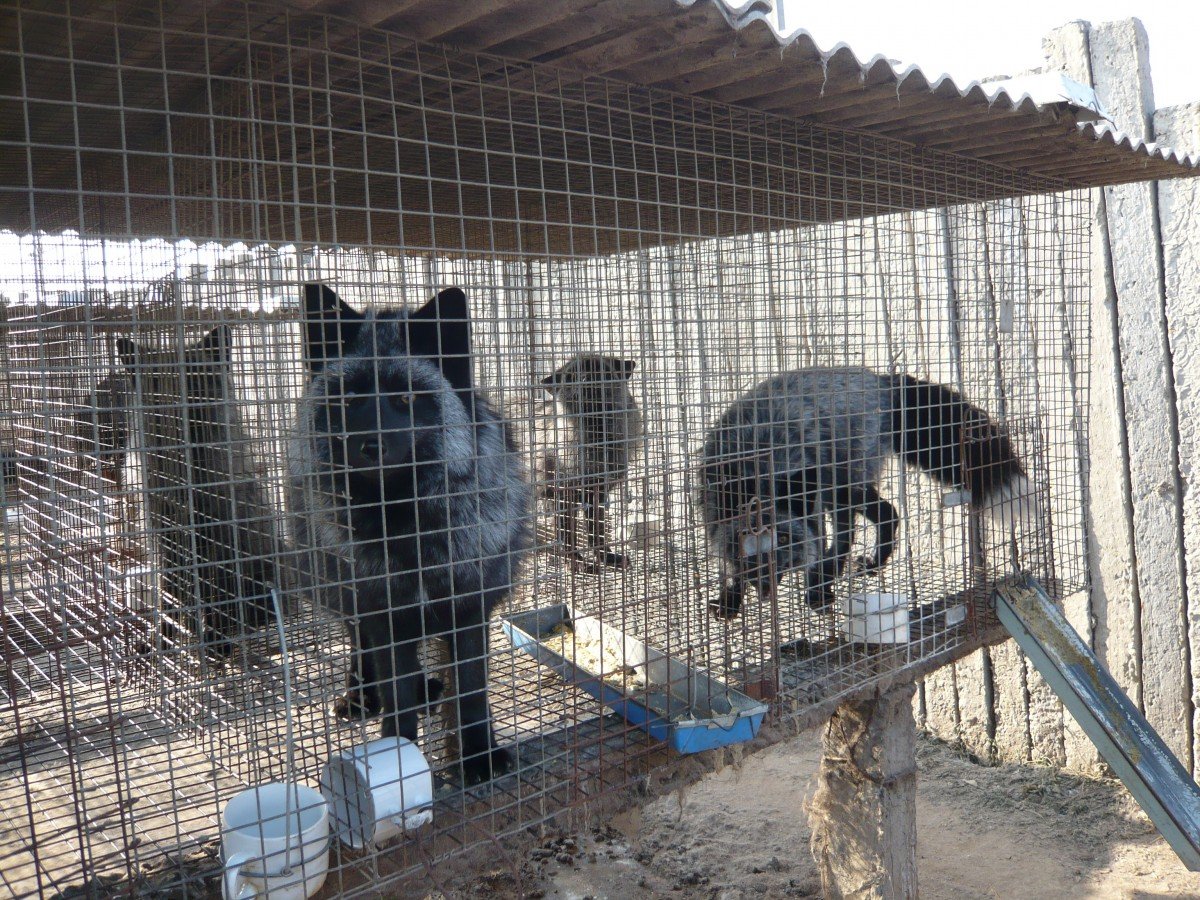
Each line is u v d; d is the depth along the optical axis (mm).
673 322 1364
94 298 1189
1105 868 1741
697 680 1156
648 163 1358
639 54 921
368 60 847
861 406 1644
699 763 1095
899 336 1787
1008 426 1643
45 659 1119
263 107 991
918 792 2078
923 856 1816
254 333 1085
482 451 1093
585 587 1461
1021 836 1866
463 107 1077
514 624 1404
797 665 1333
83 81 929
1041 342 1767
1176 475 1872
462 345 1071
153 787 1035
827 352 1453
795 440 1628
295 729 1134
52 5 747
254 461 1127
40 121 1067
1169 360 1861
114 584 1122
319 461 1008
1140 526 1926
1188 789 1309
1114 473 1953
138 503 1173
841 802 1480
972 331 1816
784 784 2148
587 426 1318
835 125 1239
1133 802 1926
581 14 837
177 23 800
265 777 1028
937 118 1216
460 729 1001
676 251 1401
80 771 864
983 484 1578
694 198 1548
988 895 1678
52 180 1391
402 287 876
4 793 1021
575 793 995
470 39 876
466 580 1058
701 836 1923
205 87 958
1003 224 1665
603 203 1623
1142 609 1936
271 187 1364
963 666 2246
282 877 795
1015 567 1594
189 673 1155
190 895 833
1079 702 1387
